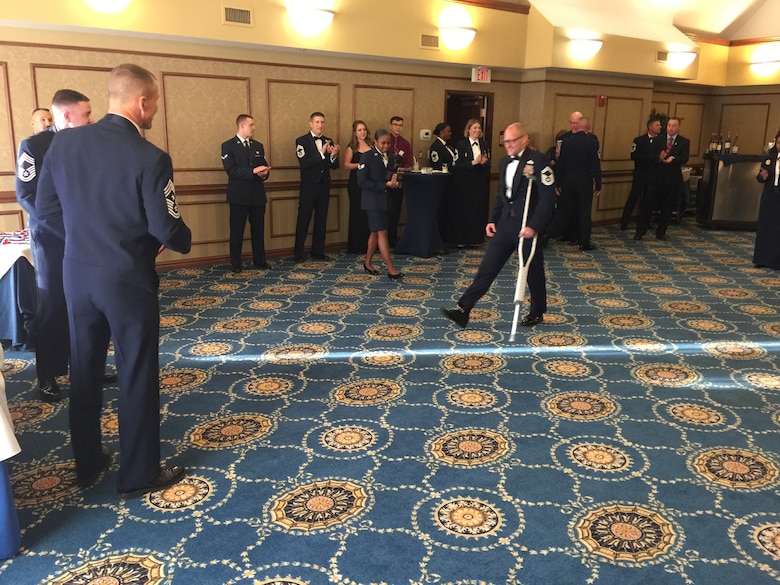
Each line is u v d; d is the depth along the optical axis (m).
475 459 2.91
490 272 4.60
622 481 2.74
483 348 4.38
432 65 8.12
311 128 6.89
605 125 9.65
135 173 2.32
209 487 2.69
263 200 6.66
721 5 10.03
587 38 8.37
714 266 7.07
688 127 11.85
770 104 11.23
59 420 3.29
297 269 6.78
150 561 2.23
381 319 5.00
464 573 2.17
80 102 3.15
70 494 2.64
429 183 7.11
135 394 2.51
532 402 3.52
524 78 8.95
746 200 9.43
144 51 6.18
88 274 2.38
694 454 2.97
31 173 3.14
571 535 2.38
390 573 2.17
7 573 2.17
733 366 4.08
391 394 3.61
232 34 6.28
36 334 3.42
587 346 4.44
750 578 2.15
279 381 3.78
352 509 2.53
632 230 9.62
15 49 5.57
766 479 2.76
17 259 4.11
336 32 6.88
